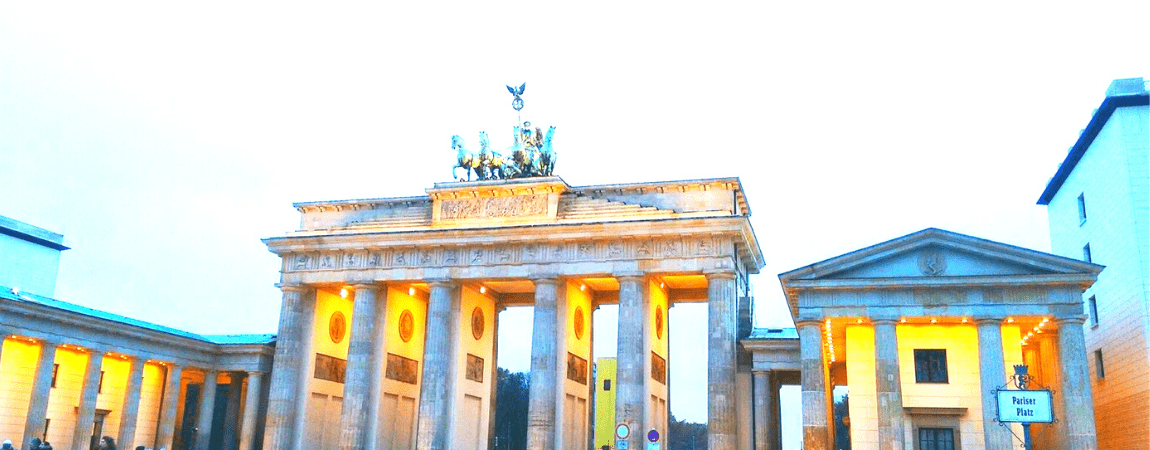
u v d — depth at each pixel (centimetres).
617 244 9231
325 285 10106
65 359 9512
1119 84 7488
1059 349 6556
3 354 8744
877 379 6738
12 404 8831
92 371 9169
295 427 9819
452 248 9669
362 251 9931
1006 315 6638
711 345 8725
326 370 10406
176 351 10100
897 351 6825
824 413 6756
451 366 9619
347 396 9581
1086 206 8506
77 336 9000
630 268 9119
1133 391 7406
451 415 9494
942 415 6975
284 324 10000
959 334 7094
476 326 10381
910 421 7031
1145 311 7056
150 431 10362
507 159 10056
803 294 7019
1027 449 4256
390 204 10250
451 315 9738
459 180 10062
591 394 10631
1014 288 6675
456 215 9781
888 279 6806
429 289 10112
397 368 10281
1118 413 7900
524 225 9344
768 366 8769
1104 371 8338
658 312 9975
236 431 11062
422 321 11044
